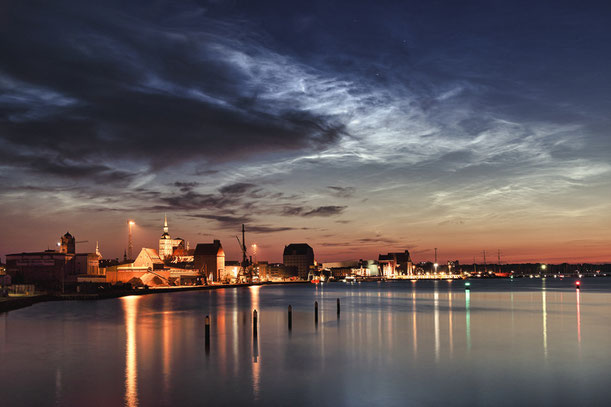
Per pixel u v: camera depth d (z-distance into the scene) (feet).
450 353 152.05
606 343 171.42
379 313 298.76
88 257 649.20
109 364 135.03
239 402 99.60
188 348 161.17
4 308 325.62
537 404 98.17
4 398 101.86
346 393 105.91
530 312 303.07
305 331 205.05
